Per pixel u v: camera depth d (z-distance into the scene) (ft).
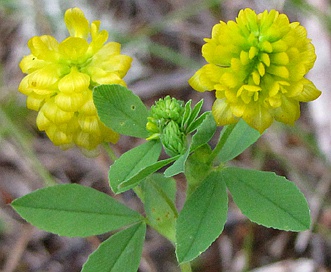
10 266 0.46
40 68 0.30
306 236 0.46
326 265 0.45
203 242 0.27
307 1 0.52
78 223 0.30
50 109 0.29
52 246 0.48
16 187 0.50
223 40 0.26
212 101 0.53
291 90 0.26
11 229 0.48
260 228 0.46
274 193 0.28
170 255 0.46
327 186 0.47
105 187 0.50
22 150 0.51
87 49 0.30
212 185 0.28
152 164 0.26
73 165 0.51
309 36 0.51
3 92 0.54
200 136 0.26
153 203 0.30
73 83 0.28
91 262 0.29
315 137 0.50
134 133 0.28
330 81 0.50
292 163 0.49
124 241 0.30
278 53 0.26
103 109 0.28
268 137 0.49
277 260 0.46
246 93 0.26
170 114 0.28
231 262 0.46
